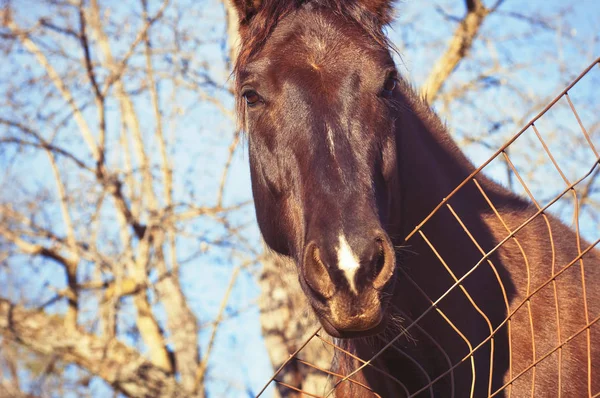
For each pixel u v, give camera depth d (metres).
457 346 3.18
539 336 3.26
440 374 3.21
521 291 3.35
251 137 3.24
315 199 2.80
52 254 10.05
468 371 3.18
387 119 3.07
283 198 3.10
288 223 3.10
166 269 9.70
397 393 3.33
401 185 3.29
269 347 8.09
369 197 2.81
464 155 3.78
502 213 3.58
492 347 3.07
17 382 10.42
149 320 10.27
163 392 9.47
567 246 3.61
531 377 3.20
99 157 9.95
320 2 3.24
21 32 9.79
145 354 10.29
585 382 3.27
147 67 9.75
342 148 2.88
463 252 3.31
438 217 3.31
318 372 7.68
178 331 9.48
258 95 3.11
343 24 3.17
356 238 2.65
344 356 3.60
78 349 9.68
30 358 10.92
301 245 2.94
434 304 2.96
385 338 3.21
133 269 9.59
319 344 7.55
